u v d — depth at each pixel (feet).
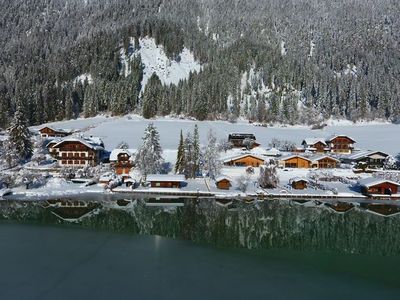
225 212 221.66
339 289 112.78
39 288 111.24
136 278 117.91
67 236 159.02
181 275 120.06
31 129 510.17
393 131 565.53
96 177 291.38
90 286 112.47
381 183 266.16
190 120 631.56
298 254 142.82
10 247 143.74
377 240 168.45
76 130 508.12
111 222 189.37
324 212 228.22
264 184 284.00
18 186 262.88
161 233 169.07
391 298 107.86
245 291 110.22
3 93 590.55
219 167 315.37
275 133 549.54
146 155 302.25
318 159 350.43
